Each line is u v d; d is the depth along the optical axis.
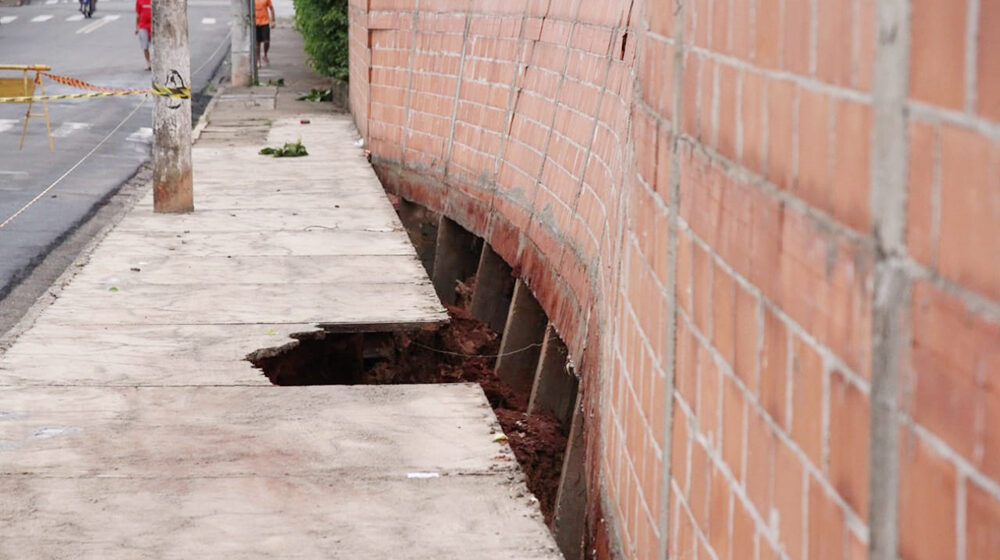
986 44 1.60
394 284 9.05
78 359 7.12
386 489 5.22
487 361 10.22
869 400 1.99
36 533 4.76
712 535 3.07
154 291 8.79
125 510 4.99
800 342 2.37
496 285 11.61
